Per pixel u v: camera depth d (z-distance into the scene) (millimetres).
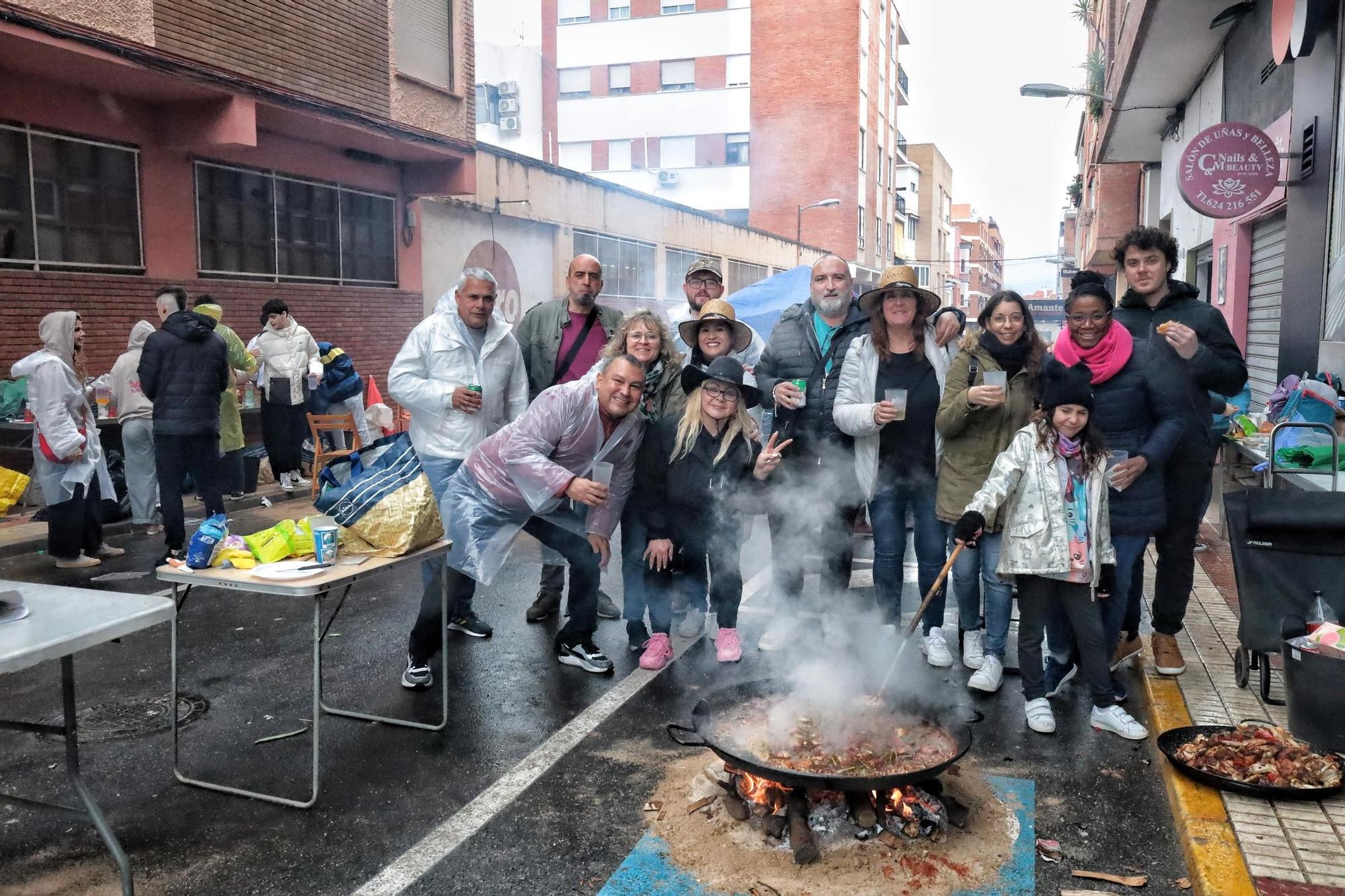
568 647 4758
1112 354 4031
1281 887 2684
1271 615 3986
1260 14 9641
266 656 4957
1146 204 17953
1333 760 3332
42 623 2580
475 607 5844
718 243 26781
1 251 8828
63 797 3430
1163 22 10516
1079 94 15281
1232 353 4227
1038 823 3205
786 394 4691
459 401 4773
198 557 3363
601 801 3395
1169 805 3334
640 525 4871
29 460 8516
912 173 53125
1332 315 7152
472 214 15625
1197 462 4191
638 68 39281
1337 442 5320
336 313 12773
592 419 4191
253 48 10820
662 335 4750
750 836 3059
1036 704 3996
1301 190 7965
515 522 4348
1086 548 3785
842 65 37000
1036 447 3797
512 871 2955
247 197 11438
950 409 4348
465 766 3684
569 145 40406
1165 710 3967
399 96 13367
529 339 5547
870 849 2963
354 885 2885
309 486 10008
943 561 4730
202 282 10820
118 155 9914
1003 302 4316
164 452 6633
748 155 38656
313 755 3361
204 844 3125
